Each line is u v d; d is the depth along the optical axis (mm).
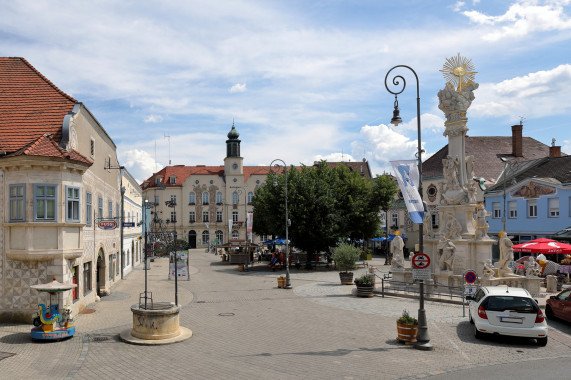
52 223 16578
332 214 40656
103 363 11719
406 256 59719
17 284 16656
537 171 42688
